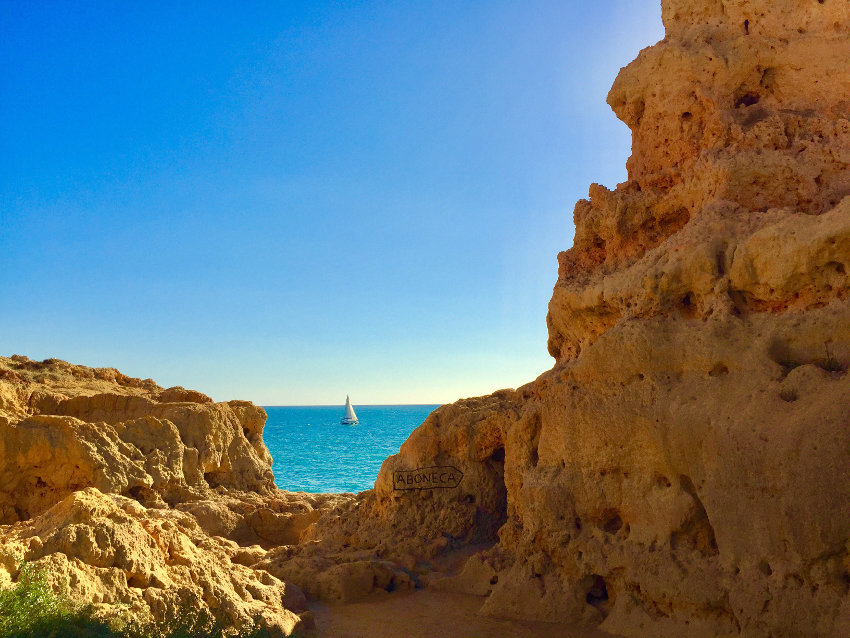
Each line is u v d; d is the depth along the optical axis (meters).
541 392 12.77
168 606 9.03
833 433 7.95
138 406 21.55
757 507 8.53
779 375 8.92
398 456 16.09
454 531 15.02
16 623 7.11
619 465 10.25
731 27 12.32
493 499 15.32
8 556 8.32
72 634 7.35
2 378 23.70
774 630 8.20
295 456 74.69
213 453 21.06
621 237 12.41
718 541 8.92
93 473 17.34
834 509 7.81
